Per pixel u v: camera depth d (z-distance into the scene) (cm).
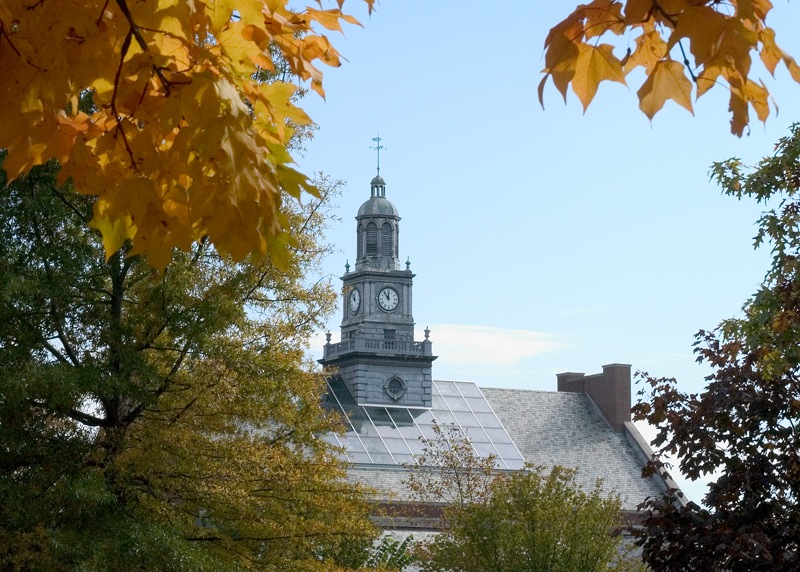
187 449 1873
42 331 1856
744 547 1578
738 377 1761
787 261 1689
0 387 1678
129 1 362
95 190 406
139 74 373
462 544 3344
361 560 3206
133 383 1833
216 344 1912
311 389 2117
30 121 380
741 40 314
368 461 6550
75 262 1800
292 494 2025
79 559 1628
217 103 358
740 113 341
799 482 1727
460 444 6912
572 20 331
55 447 1767
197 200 368
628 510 6500
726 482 1705
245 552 1972
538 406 7638
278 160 418
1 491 1675
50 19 363
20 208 1769
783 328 1683
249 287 2023
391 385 7419
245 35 386
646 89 341
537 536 3198
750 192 1770
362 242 8362
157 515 1873
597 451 7331
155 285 1856
